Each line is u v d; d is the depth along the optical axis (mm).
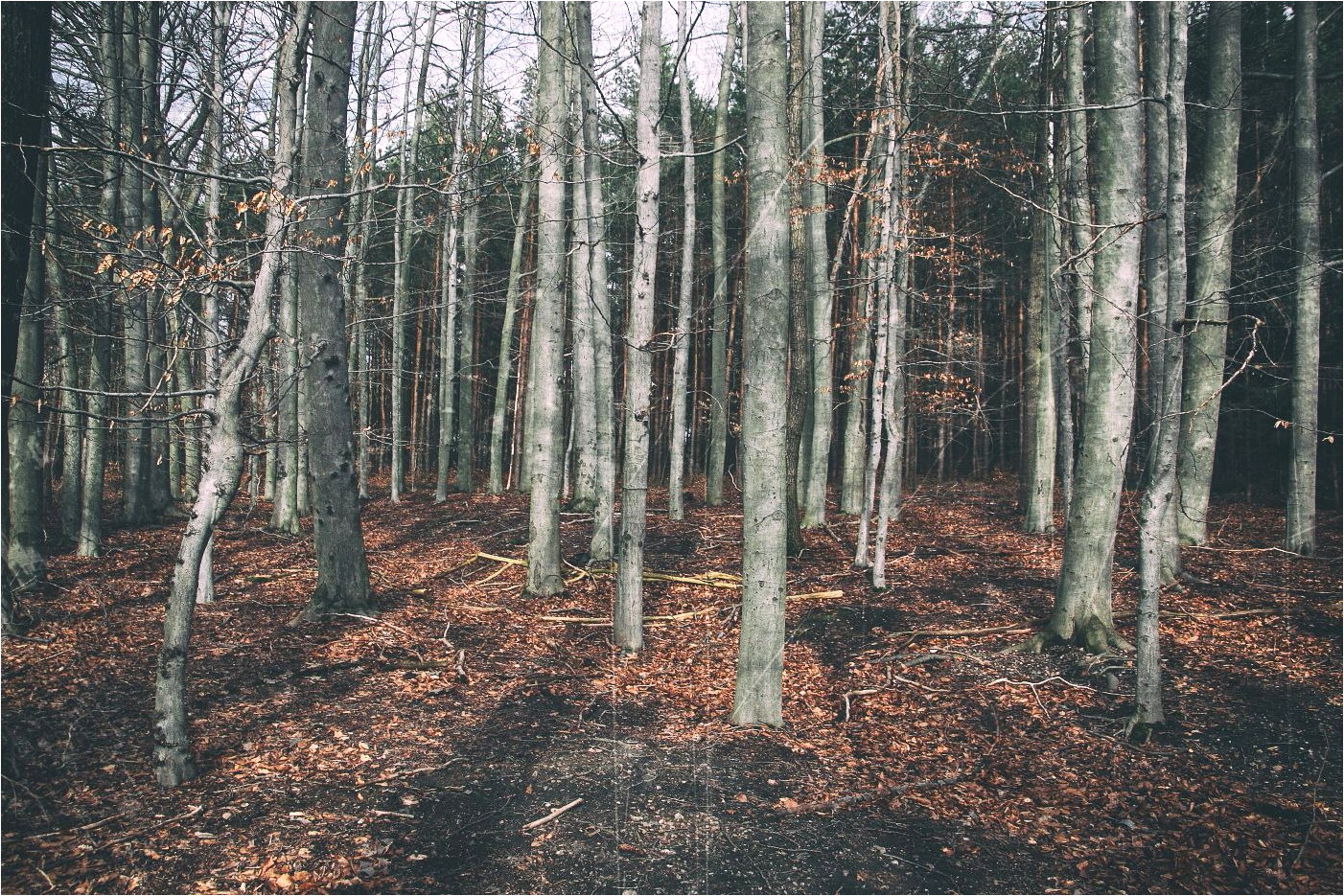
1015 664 8844
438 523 18625
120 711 6672
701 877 4992
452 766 6395
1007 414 31297
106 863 4648
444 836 5312
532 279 26094
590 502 18672
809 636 10508
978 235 18141
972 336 24422
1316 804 5859
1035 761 6844
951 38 15133
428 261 30703
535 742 7027
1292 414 12578
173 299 5500
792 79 15516
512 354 29547
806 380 14555
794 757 6898
